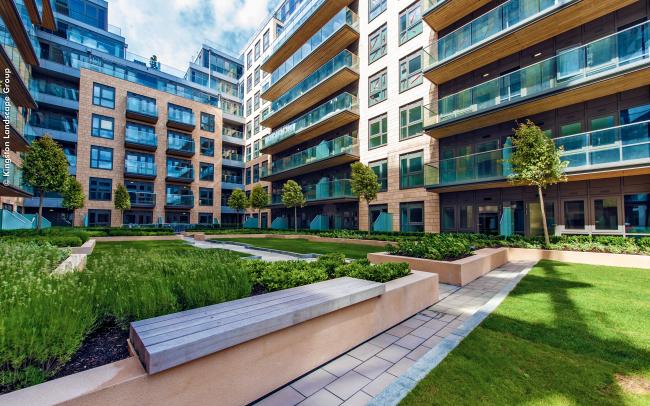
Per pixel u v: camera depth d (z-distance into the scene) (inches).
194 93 1449.3
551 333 151.8
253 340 102.4
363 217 807.7
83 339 98.5
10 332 78.4
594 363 122.0
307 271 183.3
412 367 120.1
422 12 644.1
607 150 413.7
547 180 412.5
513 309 191.2
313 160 904.9
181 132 1312.7
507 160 444.8
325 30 869.2
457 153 620.1
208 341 87.3
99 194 1073.5
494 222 562.9
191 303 128.0
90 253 397.1
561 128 489.7
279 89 1168.2
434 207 646.5
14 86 590.2
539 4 476.4
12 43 554.3
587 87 423.5
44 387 71.1
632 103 426.6
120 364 82.9
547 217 501.7
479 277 307.6
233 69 1696.6
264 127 1392.7
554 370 116.8
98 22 1286.9
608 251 373.1
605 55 429.1
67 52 1103.6
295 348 116.6
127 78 1251.2
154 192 1192.8
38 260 190.1
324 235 766.5
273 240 788.0
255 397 102.2
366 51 820.6
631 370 116.3
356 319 147.1
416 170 688.4
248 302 124.6
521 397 99.9
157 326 96.1
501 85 531.5
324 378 117.8
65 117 1061.1
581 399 98.4
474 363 122.6
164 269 175.8
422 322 179.9
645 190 415.8
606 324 162.7
